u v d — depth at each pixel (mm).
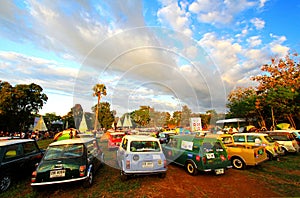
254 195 3264
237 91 19875
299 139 7914
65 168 3416
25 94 21812
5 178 3648
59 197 3283
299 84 13016
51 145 3971
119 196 3305
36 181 3244
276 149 6082
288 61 14266
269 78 15266
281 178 4238
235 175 4547
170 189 3617
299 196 3148
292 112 13281
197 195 3316
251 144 6098
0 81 20062
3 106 18906
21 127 22578
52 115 47094
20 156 4203
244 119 17969
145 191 3527
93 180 4188
